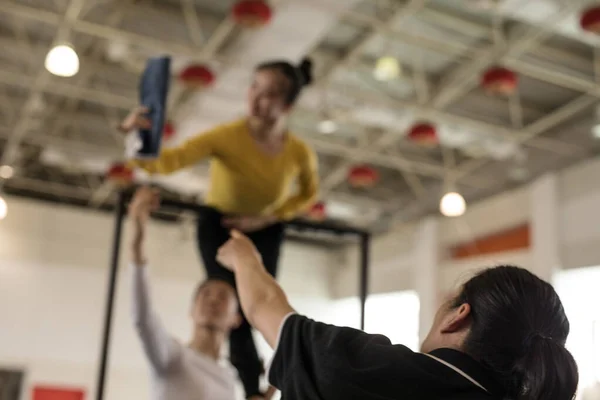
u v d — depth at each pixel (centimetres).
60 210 1152
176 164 200
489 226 955
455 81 705
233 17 509
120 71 759
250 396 220
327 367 103
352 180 826
